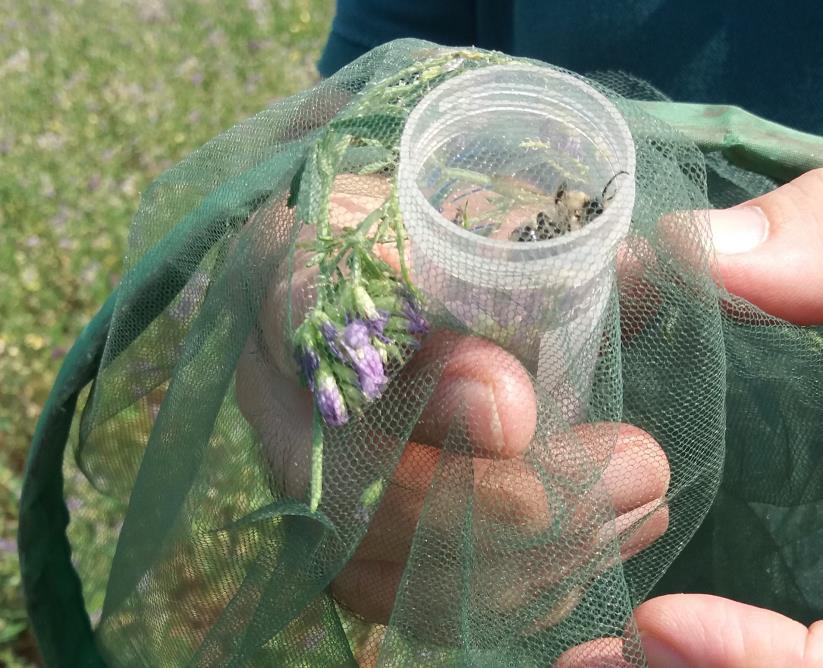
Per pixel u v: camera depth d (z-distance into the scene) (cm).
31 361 46
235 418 17
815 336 17
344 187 15
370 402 14
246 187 17
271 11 83
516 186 14
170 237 18
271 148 18
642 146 16
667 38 24
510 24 28
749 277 16
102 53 75
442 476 15
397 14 29
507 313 13
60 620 21
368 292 13
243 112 68
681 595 16
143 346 19
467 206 14
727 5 23
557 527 15
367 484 15
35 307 50
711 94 24
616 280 15
